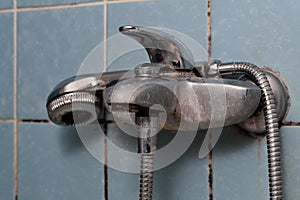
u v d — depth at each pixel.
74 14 0.61
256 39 0.54
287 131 0.53
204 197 0.56
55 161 0.62
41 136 0.63
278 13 0.53
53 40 0.62
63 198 0.62
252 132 0.53
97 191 0.60
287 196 0.53
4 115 0.64
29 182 0.63
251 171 0.54
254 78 0.49
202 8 0.56
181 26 0.57
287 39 0.53
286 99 0.52
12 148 0.64
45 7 0.63
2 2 0.64
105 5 0.60
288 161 0.53
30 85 0.64
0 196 0.64
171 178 0.57
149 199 0.48
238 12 0.54
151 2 0.58
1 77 0.65
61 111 0.50
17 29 0.64
